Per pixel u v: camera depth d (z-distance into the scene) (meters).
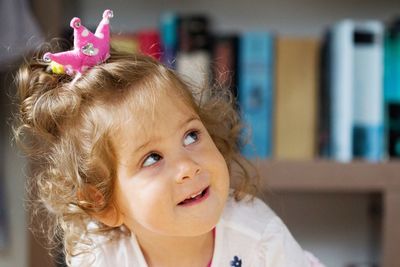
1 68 1.02
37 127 0.72
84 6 1.31
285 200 1.37
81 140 0.68
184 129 0.65
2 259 1.20
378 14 1.34
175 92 0.67
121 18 1.32
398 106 1.15
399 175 1.10
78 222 0.75
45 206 0.79
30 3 1.04
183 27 1.18
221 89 0.94
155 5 1.33
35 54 0.88
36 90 0.73
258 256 0.75
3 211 1.15
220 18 1.33
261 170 1.09
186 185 0.62
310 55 1.21
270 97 1.19
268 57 1.19
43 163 0.76
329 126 1.19
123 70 0.67
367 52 1.14
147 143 0.63
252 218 0.77
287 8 1.34
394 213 1.10
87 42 0.69
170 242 0.72
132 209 0.65
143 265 0.75
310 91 1.21
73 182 0.70
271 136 1.20
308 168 1.10
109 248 0.77
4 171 1.16
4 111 1.14
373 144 1.15
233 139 0.86
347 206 1.37
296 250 0.75
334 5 1.34
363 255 1.37
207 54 1.17
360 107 1.15
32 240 1.03
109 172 0.66
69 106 0.68
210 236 0.75
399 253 1.10
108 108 0.65
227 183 0.65
